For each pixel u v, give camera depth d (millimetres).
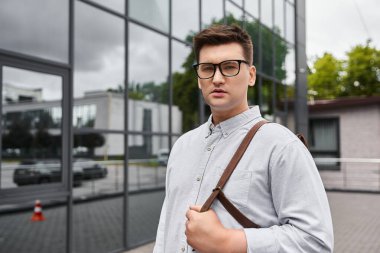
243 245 1176
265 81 11922
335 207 11430
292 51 14055
